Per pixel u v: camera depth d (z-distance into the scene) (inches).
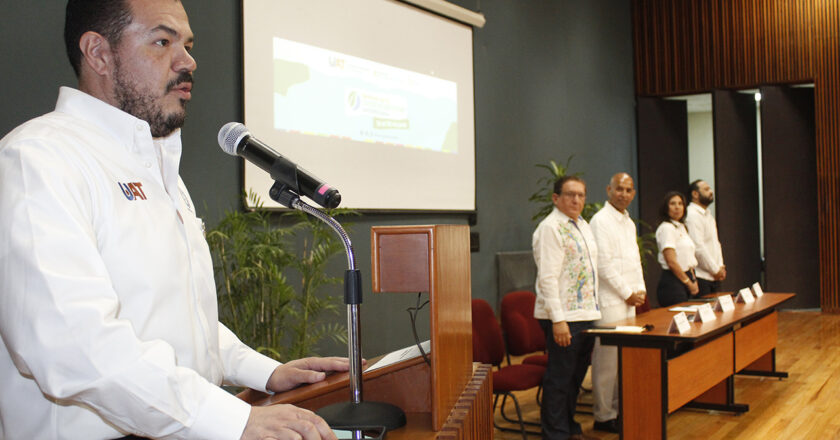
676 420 170.6
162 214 43.3
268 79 169.3
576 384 152.9
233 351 54.0
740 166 367.9
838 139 348.2
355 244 194.9
